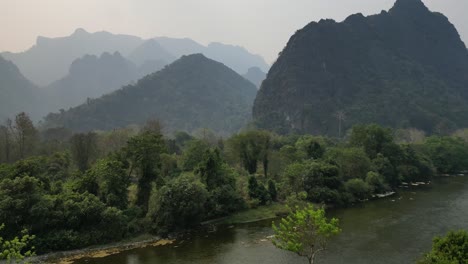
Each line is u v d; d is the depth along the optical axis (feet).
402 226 201.36
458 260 92.53
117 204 195.83
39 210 164.04
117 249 171.73
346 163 307.17
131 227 188.85
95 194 204.23
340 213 236.63
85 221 178.19
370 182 297.94
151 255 163.84
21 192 165.89
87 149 314.55
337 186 267.59
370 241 175.73
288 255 160.15
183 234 196.54
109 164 200.95
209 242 182.50
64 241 167.02
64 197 182.19
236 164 347.15
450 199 273.13
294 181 265.34
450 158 427.33
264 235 193.47
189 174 261.24
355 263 147.54
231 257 159.74
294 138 492.13
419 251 160.76
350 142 381.19
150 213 196.34
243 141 320.09
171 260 157.28
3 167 202.59
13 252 73.87
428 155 421.59
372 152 356.79
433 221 210.18
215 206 223.10
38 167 206.08
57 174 270.67
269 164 319.68
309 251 161.38
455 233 99.45
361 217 224.12
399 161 355.97
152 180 218.18
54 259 157.79
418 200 272.51
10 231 159.94
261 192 252.83
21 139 347.15
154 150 216.33
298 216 95.20
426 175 376.48
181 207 195.31
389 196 291.99
